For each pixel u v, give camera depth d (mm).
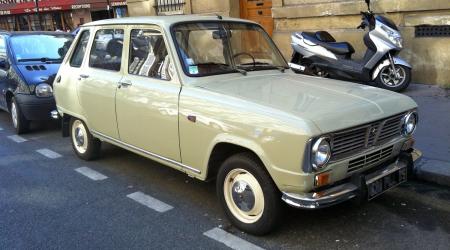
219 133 3873
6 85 7938
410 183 4953
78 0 23703
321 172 3418
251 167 3740
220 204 4406
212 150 3992
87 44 5770
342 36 9320
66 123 6383
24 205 4852
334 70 8234
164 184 5273
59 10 24938
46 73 7785
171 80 4414
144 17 5004
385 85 7883
